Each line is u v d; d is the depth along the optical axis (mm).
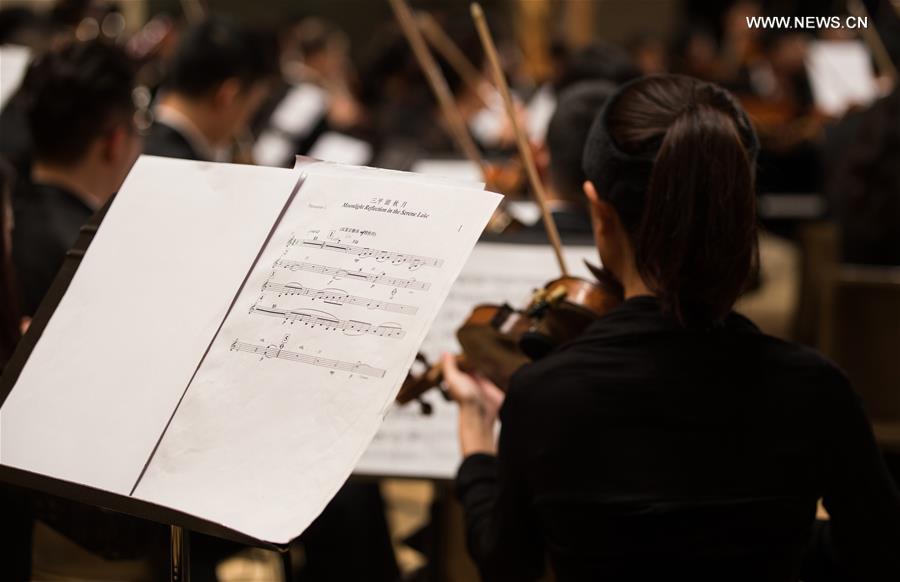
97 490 1430
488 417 1843
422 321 1389
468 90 4945
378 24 10156
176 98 3127
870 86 5117
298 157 1584
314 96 5449
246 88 3162
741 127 1473
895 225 3496
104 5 4133
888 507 1437
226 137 3229
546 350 1759
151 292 1560
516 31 8945
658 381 1424
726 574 1413
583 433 1430
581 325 1764
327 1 10062
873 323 2910
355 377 1390
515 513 1514
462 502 1739
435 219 1454
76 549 2453
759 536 1413
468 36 5023
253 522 1324
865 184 3527
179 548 1581
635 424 1422
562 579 1479
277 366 1438
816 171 6191
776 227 6117
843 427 1423
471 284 2238
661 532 1403
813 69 5242
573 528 1436
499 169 3943
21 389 1551
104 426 1481
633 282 1516
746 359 1430
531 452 1454
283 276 1494
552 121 2443
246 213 1562
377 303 1423
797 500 1418
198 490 1385
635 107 1487
